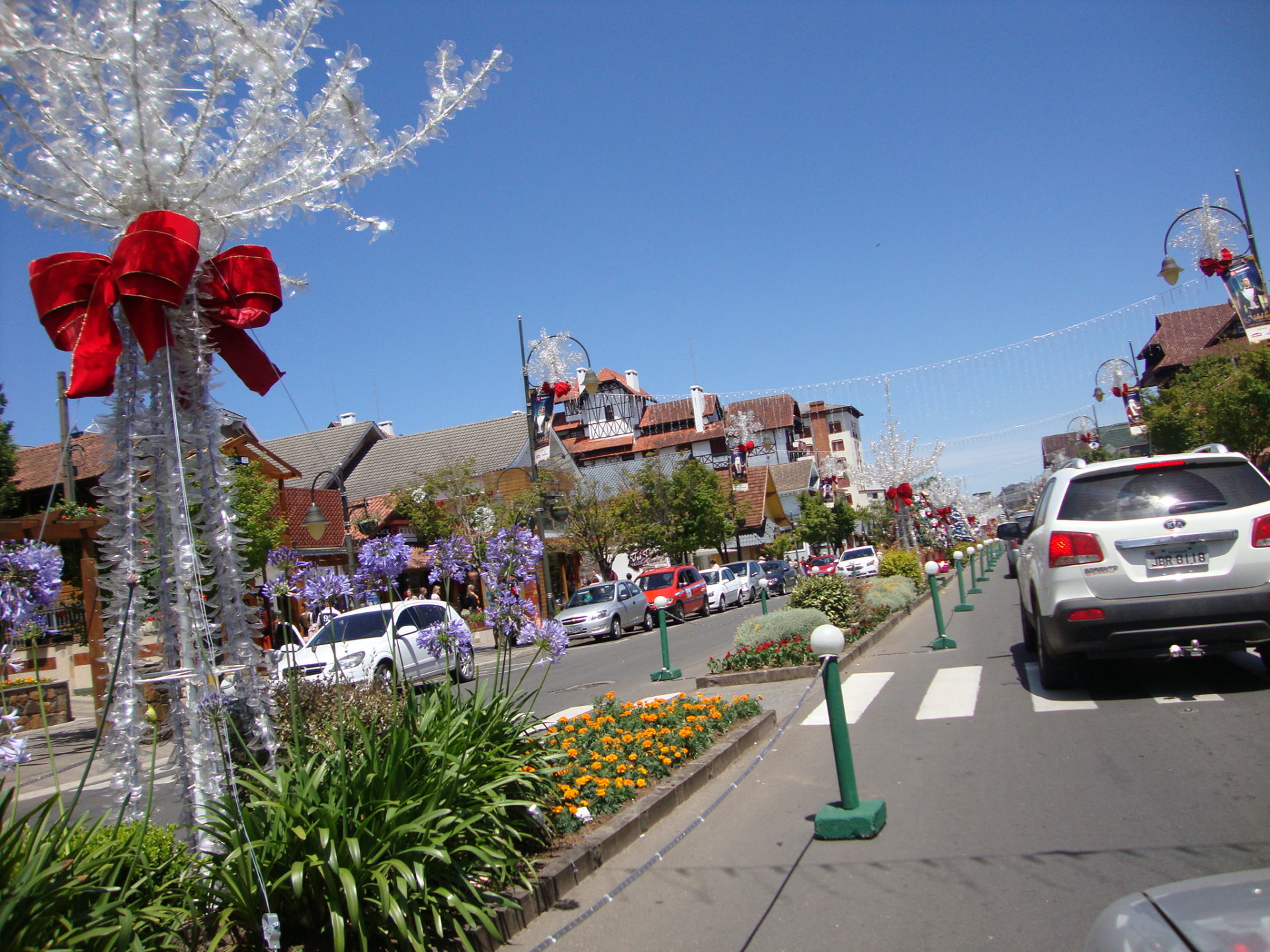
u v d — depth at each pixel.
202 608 4.21
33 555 3.88
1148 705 7.96
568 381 25.36
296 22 4.33
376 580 5.70
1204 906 2.05
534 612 5.77
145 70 4.04
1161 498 7.95
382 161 4.67
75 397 3.99
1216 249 17.28
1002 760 6.74
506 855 4.68
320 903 3.91
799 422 79.75
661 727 7.65
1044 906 4.16
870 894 4.54
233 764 4.24
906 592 21.84
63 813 3.73
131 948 3.26
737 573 38.31
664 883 4.99
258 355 4.82
